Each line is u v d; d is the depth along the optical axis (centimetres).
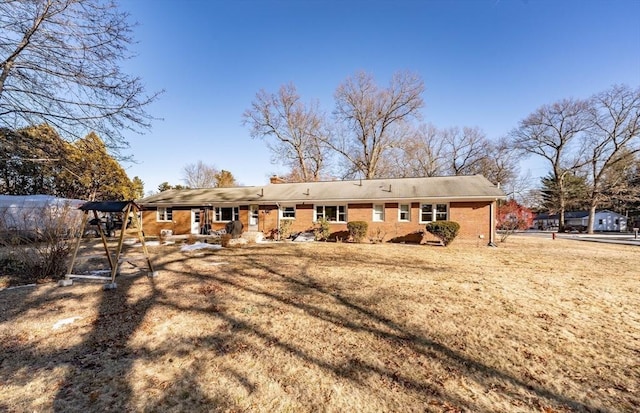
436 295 611
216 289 657
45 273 749
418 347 384
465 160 3956
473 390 293
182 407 264
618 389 296
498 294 618
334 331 433
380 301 571
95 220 781
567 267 930
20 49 735
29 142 806
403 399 277
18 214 1016
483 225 1612
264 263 987
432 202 1700
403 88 3052
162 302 564
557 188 3734
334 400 275
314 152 3512
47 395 280
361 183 2092
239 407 265
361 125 3250
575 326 452
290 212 1981
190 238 1708
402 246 1516
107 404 267
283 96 3281
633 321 473
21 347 378
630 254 1263
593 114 3150
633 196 3023
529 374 323
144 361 344
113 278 667
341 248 1413
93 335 415
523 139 3662
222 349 376
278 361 347
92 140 865
